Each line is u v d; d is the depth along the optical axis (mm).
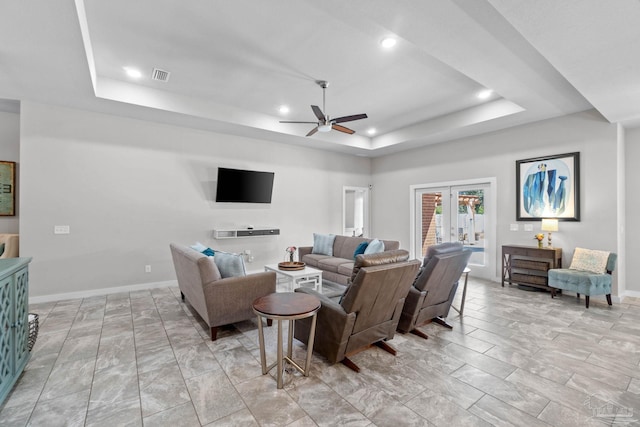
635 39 2326
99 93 3830
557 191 4641
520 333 3098
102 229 4453
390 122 5719
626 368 2402
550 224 4555
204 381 2217
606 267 4074
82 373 2312
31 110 3977
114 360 2514
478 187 5688
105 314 3592
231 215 5637
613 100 3455
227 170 5406
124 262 4621
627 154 4473
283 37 2971
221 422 1792
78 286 4285
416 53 3260
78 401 1981
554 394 2064
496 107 4648
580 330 3172
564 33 2275
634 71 2809
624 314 3662
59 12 2215
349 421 1802
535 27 2211
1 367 1876
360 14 2473
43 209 4055
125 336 2980
